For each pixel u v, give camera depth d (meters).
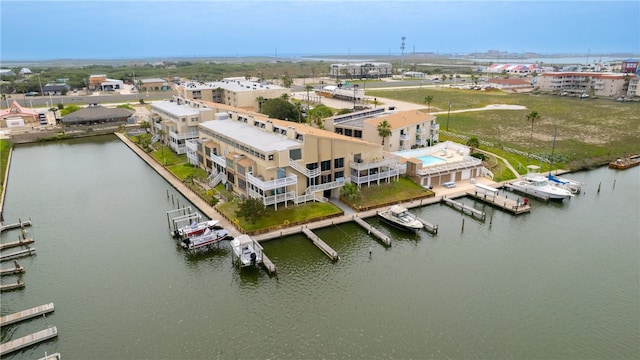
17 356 38.09
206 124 83.75
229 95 148.00
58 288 48.06
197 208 68.44
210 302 45.59
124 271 51.47
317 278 49.88
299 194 65.56
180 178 81.56
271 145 64.25
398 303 45.22
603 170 91.25
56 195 76.25
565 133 120.62
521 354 38.16
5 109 157.38
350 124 99.31
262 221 60.28
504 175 83.75
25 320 42.47
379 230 61.69
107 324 42.06
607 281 49.34
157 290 47.72
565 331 41.06
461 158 84.88
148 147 105.00
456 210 69.06
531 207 70.44
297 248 56.06
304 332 41.03
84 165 95.44
